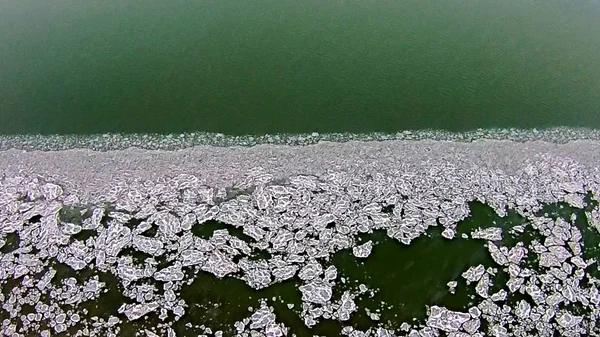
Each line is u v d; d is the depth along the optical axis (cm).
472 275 870
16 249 895
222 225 932
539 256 898
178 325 804
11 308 820
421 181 1006
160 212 949
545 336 794
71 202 967
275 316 814
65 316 811
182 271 869
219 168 1028
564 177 1018
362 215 950
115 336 788
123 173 1016
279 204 960
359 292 848
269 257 890
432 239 920
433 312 821
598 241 923
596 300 838
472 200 978
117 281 855
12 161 1042
